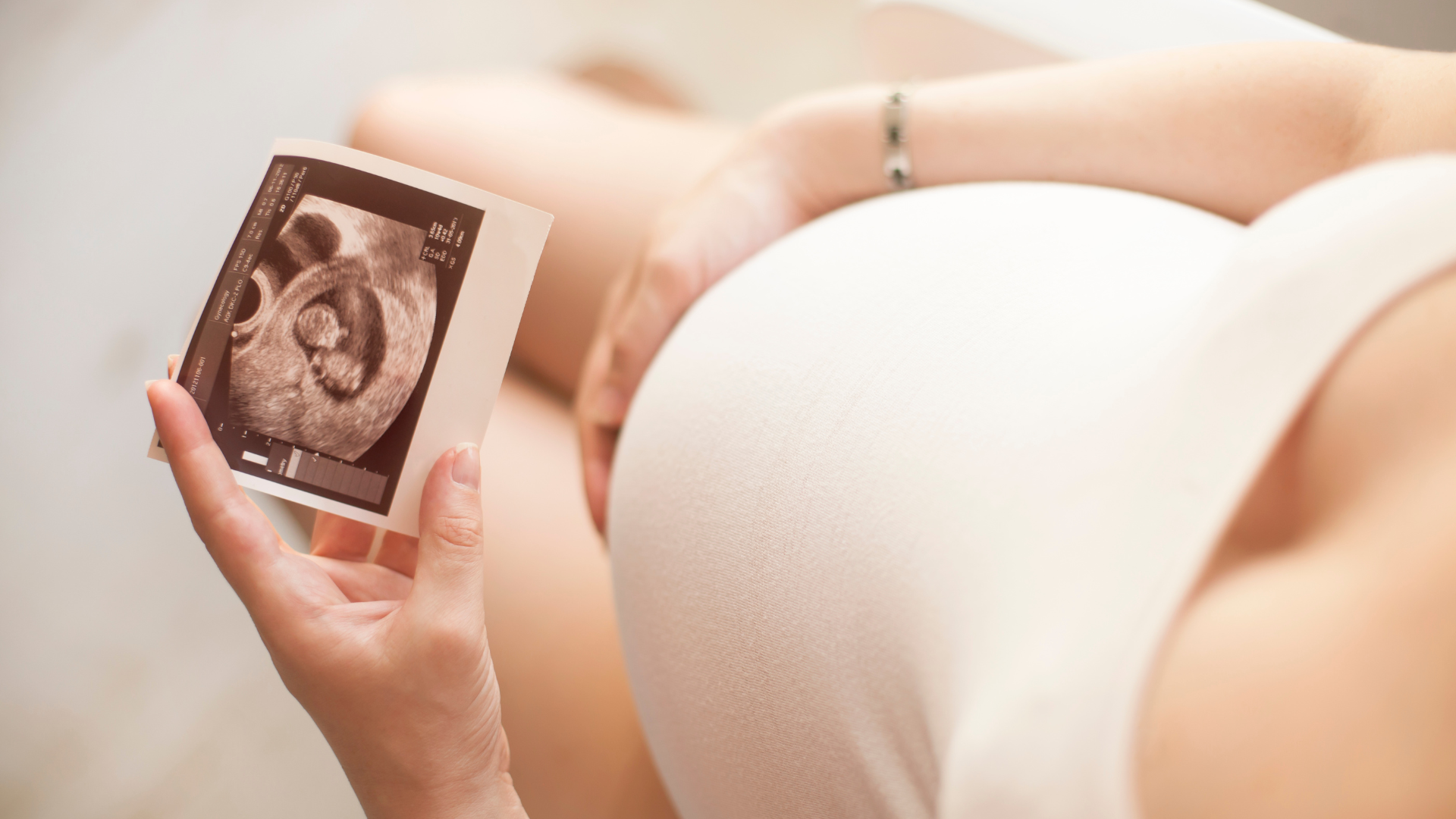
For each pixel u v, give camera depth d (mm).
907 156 741
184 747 1323
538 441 1125
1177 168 612
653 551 593
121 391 1587
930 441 457
